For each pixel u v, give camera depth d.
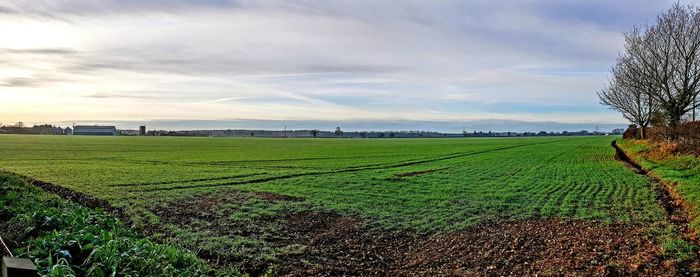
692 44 40.53
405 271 10.76
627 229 13.91
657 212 16.31
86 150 64.12
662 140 39.69
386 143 104.94
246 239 13.48
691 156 28.89
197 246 12.71
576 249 11.88
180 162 44.03
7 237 10.34
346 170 35.59
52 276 7.12
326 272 10.68
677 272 9.84
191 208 18.59
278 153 60.94
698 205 15.98
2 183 18.23
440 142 111.44
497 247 12.48
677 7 41.66
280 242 13.36
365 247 12.89
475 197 20.91
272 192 23.02
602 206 17.84
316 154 58.59
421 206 18.81
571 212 16.98
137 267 8.49
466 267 10.89
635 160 39.84
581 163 40.03
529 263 10.94
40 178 28.66
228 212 17.75
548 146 78.25
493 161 44.44
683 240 12.28
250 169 36.50
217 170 35.56
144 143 93.56
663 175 25.03
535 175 30.25
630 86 51.50
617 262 10.62
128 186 25.36
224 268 10.73
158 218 16.53
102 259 8.34
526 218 16.20
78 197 21.14
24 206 13.51
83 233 10.12
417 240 13.63
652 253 11.23
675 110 41.81
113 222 12.80
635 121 60.19
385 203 19.56
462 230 14.66
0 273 7.46
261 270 10.91
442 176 30.20
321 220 16.33
